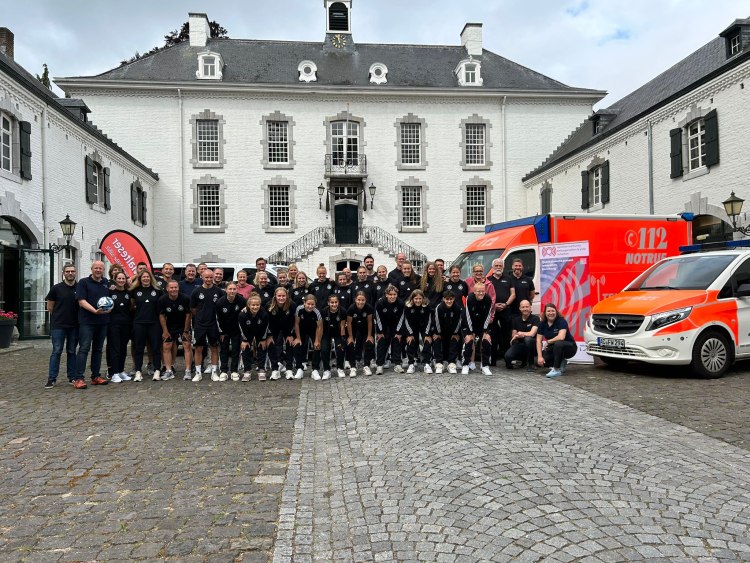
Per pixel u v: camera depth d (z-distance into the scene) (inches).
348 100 1109.7
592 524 132.8
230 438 224.4
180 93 1065.5
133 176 948.0
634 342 327.9
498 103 1144.2
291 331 361.4
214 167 1079.6
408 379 331.6
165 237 1069.1
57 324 334.3
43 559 127.6
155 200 1066.7
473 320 359.6
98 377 345.4
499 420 226.5
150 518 149.7
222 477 180.5
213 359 362.9
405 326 356.2
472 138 1148.5
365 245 1035.9
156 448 210.8
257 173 1088.8
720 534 127.4
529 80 1205.1
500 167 1143.6
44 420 253.0
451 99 1130.7
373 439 215.5
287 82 1119.0
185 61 1145.4
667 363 320.5
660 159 742.5
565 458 178.7
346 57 1213.1
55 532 141.5
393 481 169.8
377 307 357.7
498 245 441.7
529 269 420.2
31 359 462.3
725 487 154.2
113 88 1056.2
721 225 641.0
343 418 253.1
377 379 341.7
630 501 145.3
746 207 596.7
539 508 142.1
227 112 1083.3
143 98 1069.1
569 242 401.7
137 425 244.1
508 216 1144.8
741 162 603.2
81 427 240.8
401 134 1124.5
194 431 234.7
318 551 130.1
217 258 1077.8
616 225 432.8
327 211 1101.1
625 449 187.2
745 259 345.7
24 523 146.8
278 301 349.7
